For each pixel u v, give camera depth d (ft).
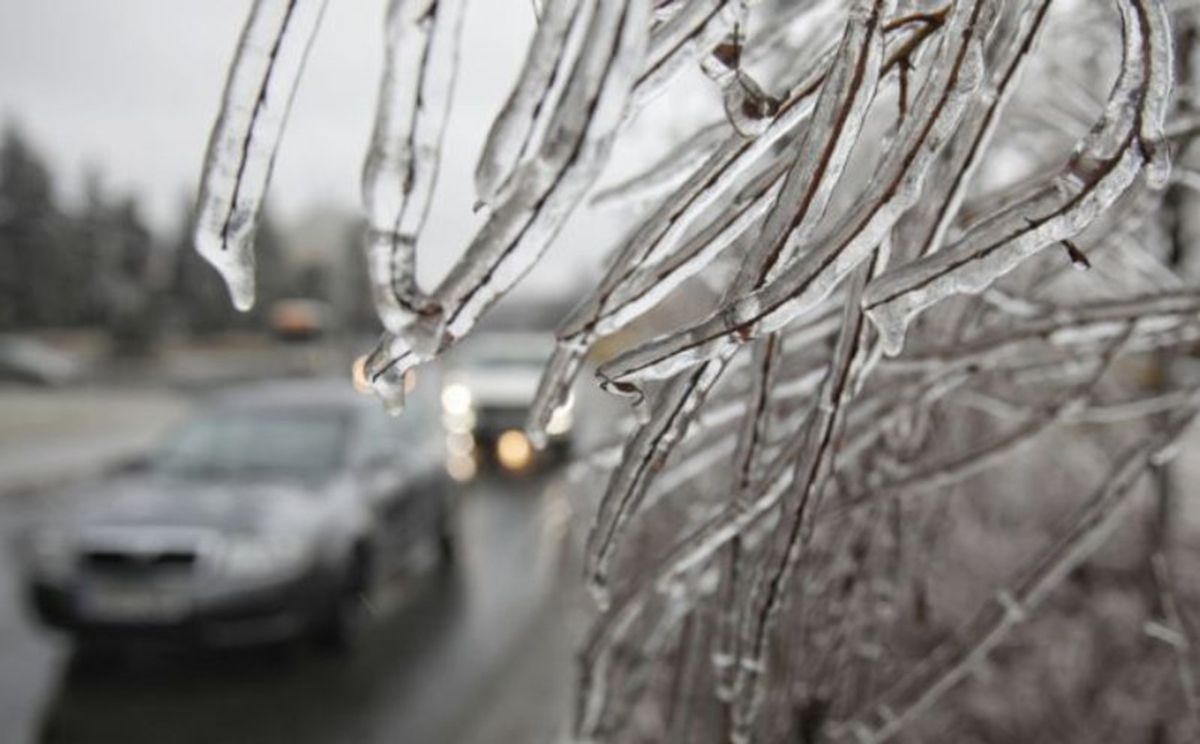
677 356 3.16
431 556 30.78
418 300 2.42
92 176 205.77
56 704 19.97
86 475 51.60
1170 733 9.88
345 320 99.96
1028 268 7.89
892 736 10.12
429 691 20.77
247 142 2.62
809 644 7.59
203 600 20.62
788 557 4.27
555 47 2.30
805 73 3.70
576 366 3.18
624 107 2.32
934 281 3.10
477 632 24.62
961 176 3.81
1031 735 10.37
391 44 2.33
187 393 108.06
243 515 21.80
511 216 2.33
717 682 6.03
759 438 4.45
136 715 19.57
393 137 2.37
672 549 4.95
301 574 21.43
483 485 43.16
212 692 20.71
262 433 26.11
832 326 5.28
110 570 20.74
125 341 183.83
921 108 3.05
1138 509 11.05
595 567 4.11
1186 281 8.23
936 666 6.24
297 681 21.40
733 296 3.14
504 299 2.44
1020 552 11.55
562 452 45.19
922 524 7.90
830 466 4.09
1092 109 7.30
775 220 3.06
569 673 20.10
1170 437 6.02
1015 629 10.69
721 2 2.71
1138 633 10.43
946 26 3.13
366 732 18.83
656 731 9.04
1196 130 5.84
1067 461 12.17
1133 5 3.04
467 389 47.91
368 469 26.00
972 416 10.69
